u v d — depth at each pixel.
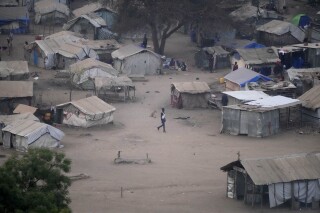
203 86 195.12
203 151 158.00
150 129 174.62
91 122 174.25
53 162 108.00
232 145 162.50
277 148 159.75
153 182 137.38
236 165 127.81
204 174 142.38
